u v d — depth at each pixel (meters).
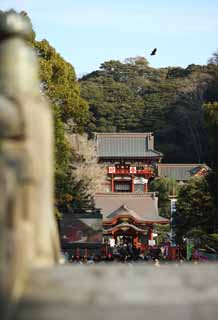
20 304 9.05
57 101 69.81
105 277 9.95
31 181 9.72
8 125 9.37
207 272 10.50
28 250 9.53
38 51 69.38
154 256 95.25
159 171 185.88
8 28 10.58
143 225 135.12
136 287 9.66
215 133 71.44
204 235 88.19
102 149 178.00
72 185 82.25
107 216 136.00
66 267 10.23
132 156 176.50
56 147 65.69
